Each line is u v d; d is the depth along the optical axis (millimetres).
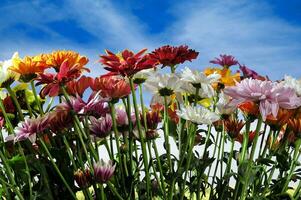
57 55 710
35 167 732
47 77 682
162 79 735
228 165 778
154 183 799
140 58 693
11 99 833
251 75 959
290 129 783
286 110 768
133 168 812
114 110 722
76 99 704
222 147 795
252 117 709
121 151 775
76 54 715
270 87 615
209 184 816
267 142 772
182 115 684
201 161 762
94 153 727
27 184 753
